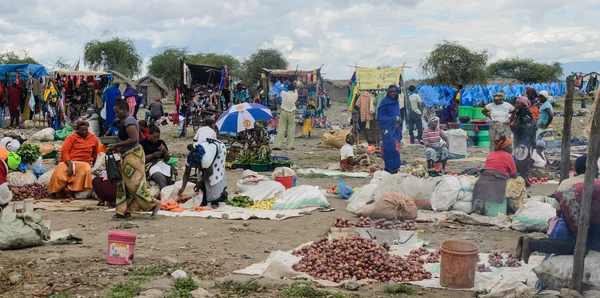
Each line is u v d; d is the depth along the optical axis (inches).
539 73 3238.2
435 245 341.7
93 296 247.9
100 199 452.8
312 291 249.3
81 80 1196.5
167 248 327.6
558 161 647.1
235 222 398.0
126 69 2920.8
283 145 930.1
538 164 629.6
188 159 434.3
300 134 1099.3
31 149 495.2
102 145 475.8
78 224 387.9
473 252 260.5
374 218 380.2
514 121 551.5
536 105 642.2
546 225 373.1
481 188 416.8
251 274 276.7
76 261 298.2
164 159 483.5
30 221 332.5
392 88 593.6
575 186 250.7
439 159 609.0
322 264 281.9
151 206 404.2
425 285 264.1
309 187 455.8
